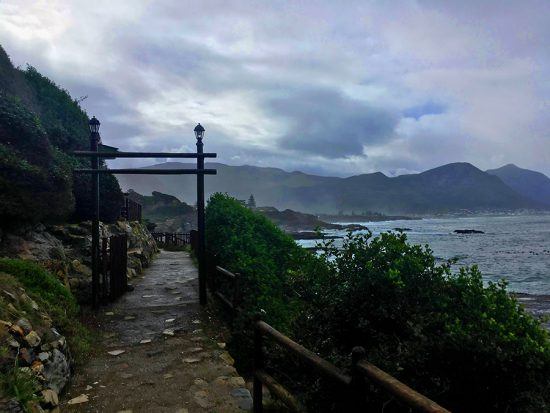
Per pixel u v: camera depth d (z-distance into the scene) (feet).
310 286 16.62
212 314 28.66
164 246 92.17
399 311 14.46
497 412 12.37
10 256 25.08
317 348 15.42
